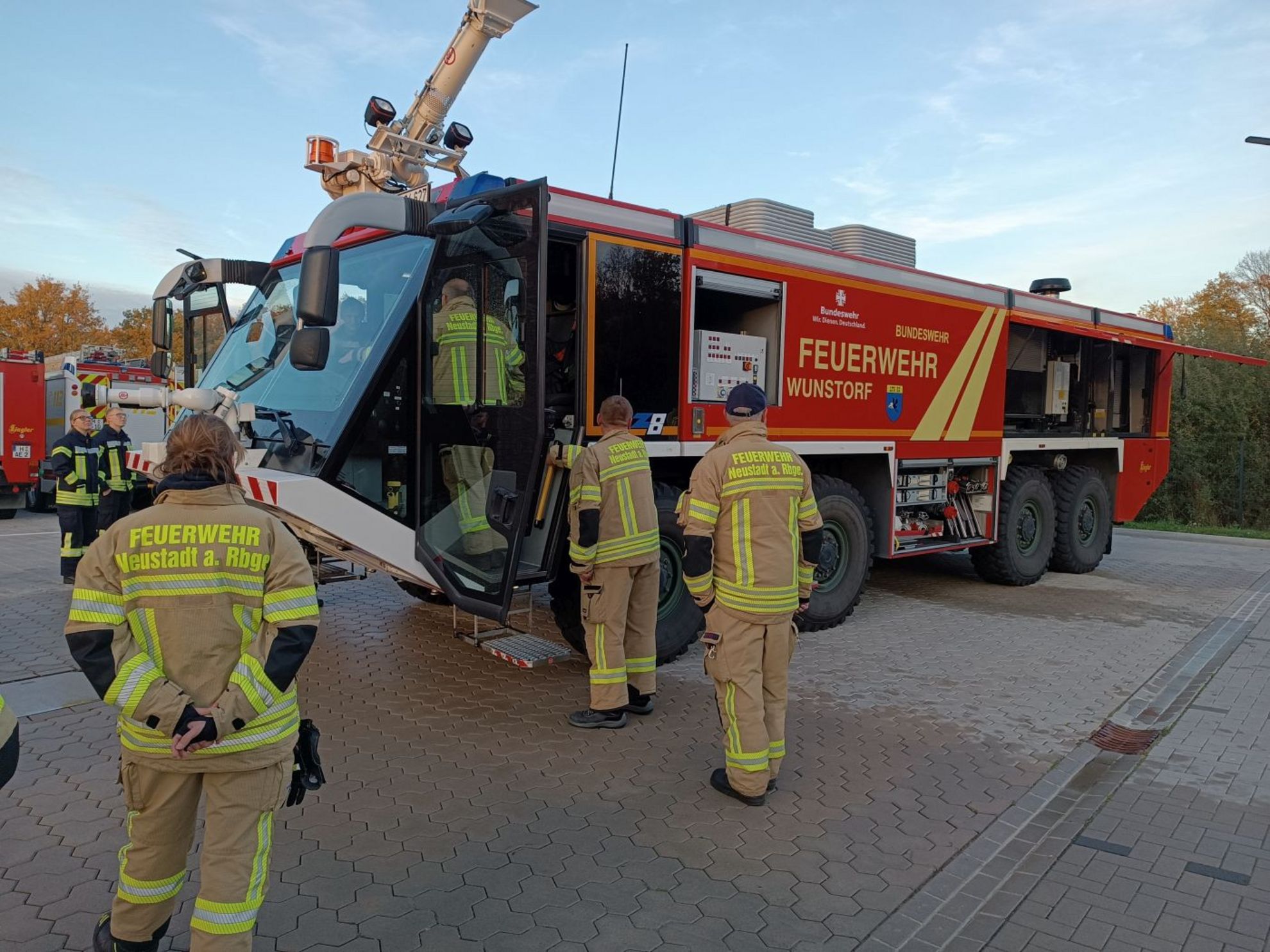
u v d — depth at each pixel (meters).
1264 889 3.34
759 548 3.90
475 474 4.85
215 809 2.34
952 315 7.99
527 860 3.46
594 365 5.32
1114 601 8.68
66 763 4.32
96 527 8.66
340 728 4.88
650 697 5.14
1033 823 3.91
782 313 6.50
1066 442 9.59
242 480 4.46
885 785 4.26
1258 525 17.09
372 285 5.08
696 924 3.05
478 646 5.49
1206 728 5.10
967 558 11.17
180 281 6.37
